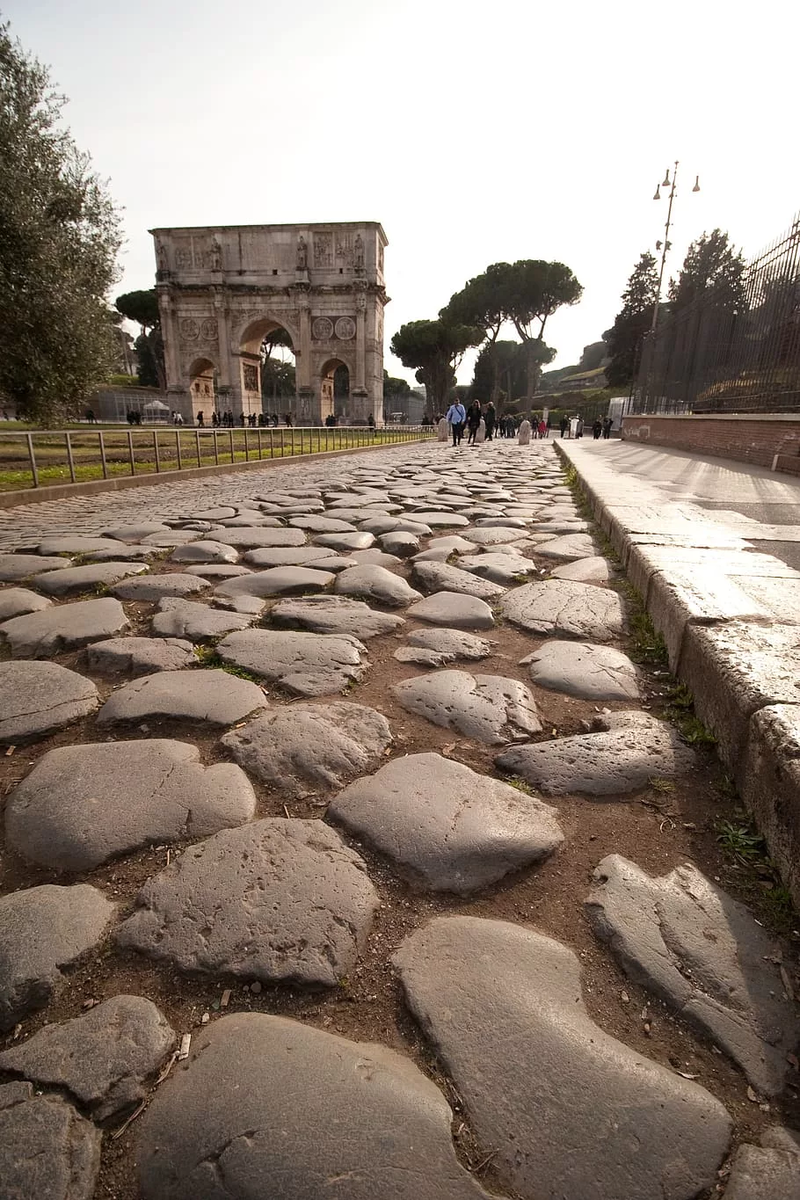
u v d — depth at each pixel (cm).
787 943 128
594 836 160
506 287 5753
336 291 4934
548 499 767
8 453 1709
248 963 123
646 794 176
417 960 123
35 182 1235
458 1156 90
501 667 259
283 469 1454
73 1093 99
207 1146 92
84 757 190
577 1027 109
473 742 203
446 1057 104
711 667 202
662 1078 101
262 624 312
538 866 150
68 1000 116
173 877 143
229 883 141
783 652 201
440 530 541
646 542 371
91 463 1495
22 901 137
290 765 187
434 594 347
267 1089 99
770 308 1052
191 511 682
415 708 223
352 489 891
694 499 584
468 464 1427
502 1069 102
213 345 5206
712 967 121
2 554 469
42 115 1270
